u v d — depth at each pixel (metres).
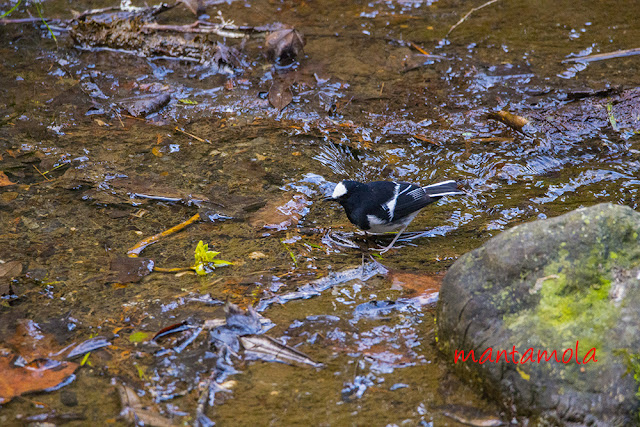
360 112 8.84
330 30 11.05
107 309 5.24
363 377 4.54
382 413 4.22
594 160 7.82
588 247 4.23
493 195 7.25
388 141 8.26
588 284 4.17
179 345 4.82
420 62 10.04
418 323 5.11
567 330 4.05
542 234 4.31
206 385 4.43
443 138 8.30
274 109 8.90
